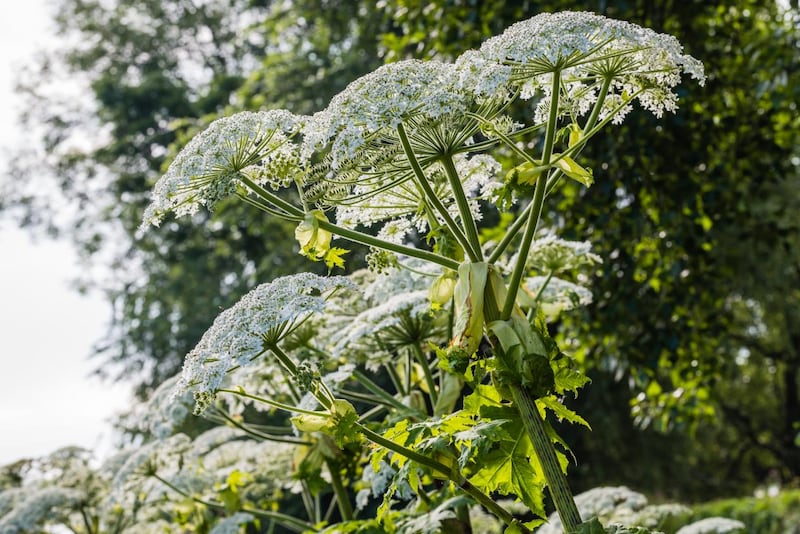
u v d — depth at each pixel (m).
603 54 2.77
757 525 13.57
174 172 2.93
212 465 6.17
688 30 8.98
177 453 5.65
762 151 9.41
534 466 2.89
